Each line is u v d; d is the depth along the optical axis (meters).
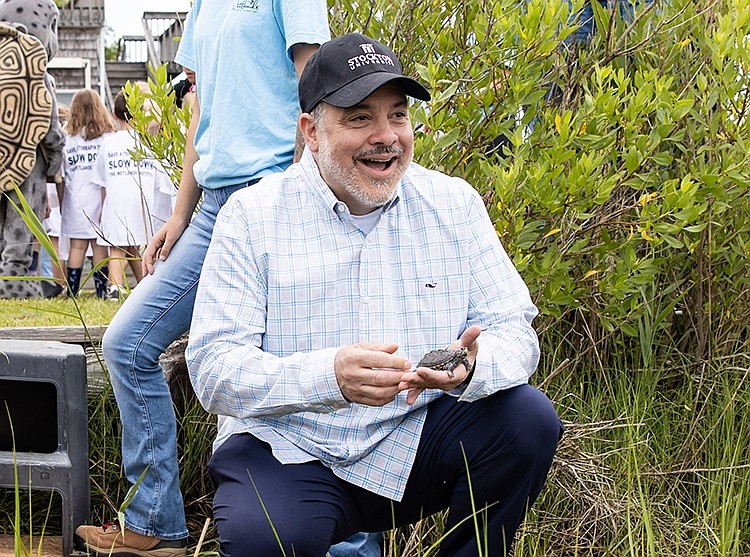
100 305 5.17
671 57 3.79
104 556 3.13
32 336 3.81
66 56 18.70
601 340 3.57
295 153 2.86
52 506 3.62
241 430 2.45
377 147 2.33
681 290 3.84
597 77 3.44
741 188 3.48
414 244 2.46
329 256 2.41
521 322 2.46
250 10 2.96
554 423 2.37
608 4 3.92
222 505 2.29
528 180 3.25
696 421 3.46
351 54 2.36
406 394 2.41
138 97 3.91
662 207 3.38
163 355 3.62
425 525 3.09
